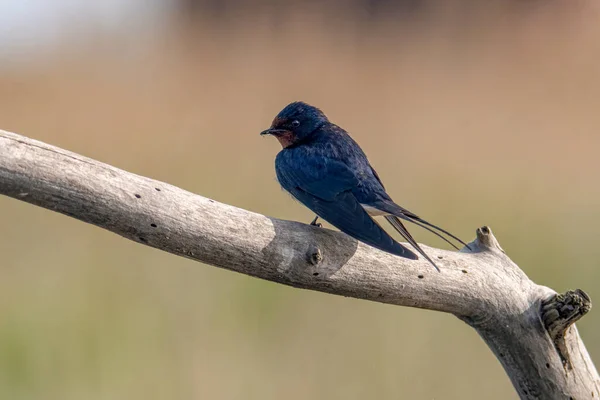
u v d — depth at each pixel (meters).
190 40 23.36
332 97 19.31
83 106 17.83
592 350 10.26
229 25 24.05
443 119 18.41
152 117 17.17
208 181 13.20
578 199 13.88
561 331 5.53
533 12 25.17
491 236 5.84
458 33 24.67
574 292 5.47
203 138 15.73
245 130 16.44
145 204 4.73
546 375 5.63
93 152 14.66
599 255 11.43
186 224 4.84
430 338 9.81
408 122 18.00
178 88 19.67
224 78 20.44
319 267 5.18
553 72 22.53
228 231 4.96
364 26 24.02
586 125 18.92
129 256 11.25
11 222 12.41
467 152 16.19
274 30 23.64
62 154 4.59
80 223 12.41
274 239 5.08
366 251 5.32
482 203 12.81
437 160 15.36
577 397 5.67
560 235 11.92
